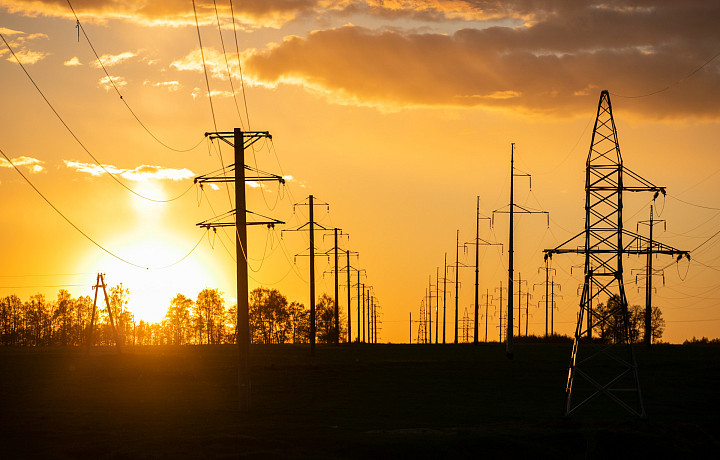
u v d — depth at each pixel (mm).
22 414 53125
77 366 93500
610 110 50219
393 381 75062
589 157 50219
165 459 37875
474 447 41531
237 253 54688
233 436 42375
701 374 78125
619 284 49656
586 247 50031
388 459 39656
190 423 48844
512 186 92688
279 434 44344
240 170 54812
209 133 54781
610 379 76188
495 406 59031
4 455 38688
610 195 49906
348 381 74938
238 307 54781
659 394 66062
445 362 90125
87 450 39750
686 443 43938
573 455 42125
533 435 44406
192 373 81562
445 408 57656
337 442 41844
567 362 89562
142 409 56000
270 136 55031
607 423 47656
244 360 54719
